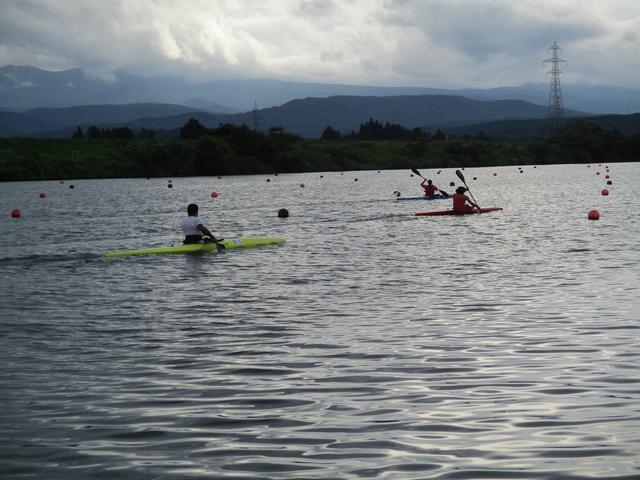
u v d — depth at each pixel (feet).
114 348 37.09
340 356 34.53
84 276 63.26
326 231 98.12
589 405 26.55
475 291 51.44
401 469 21.17
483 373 31.14
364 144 520.83
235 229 104.83
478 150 535.19
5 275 64.23
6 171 360.07
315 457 22.22
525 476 20.47
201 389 29.73
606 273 57.72
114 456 22.59
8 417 26.50
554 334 37.96
